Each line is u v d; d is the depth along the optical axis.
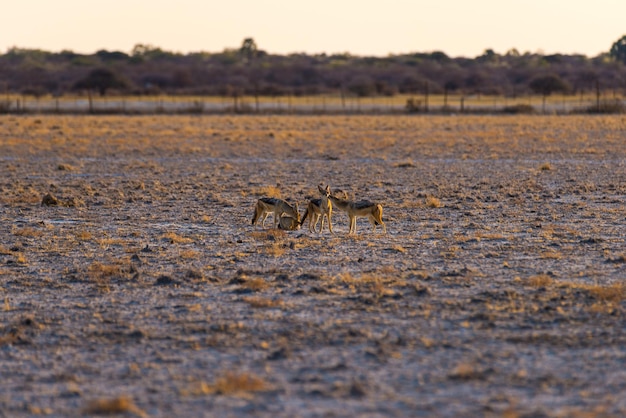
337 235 86.94
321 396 41.06
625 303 57.50
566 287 62.12
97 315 56.12
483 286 63.03
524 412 38.69
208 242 83.44
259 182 136.50
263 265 71.69
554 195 117.75
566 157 174.75
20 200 114.12
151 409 39.78
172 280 65.56
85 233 86.69
